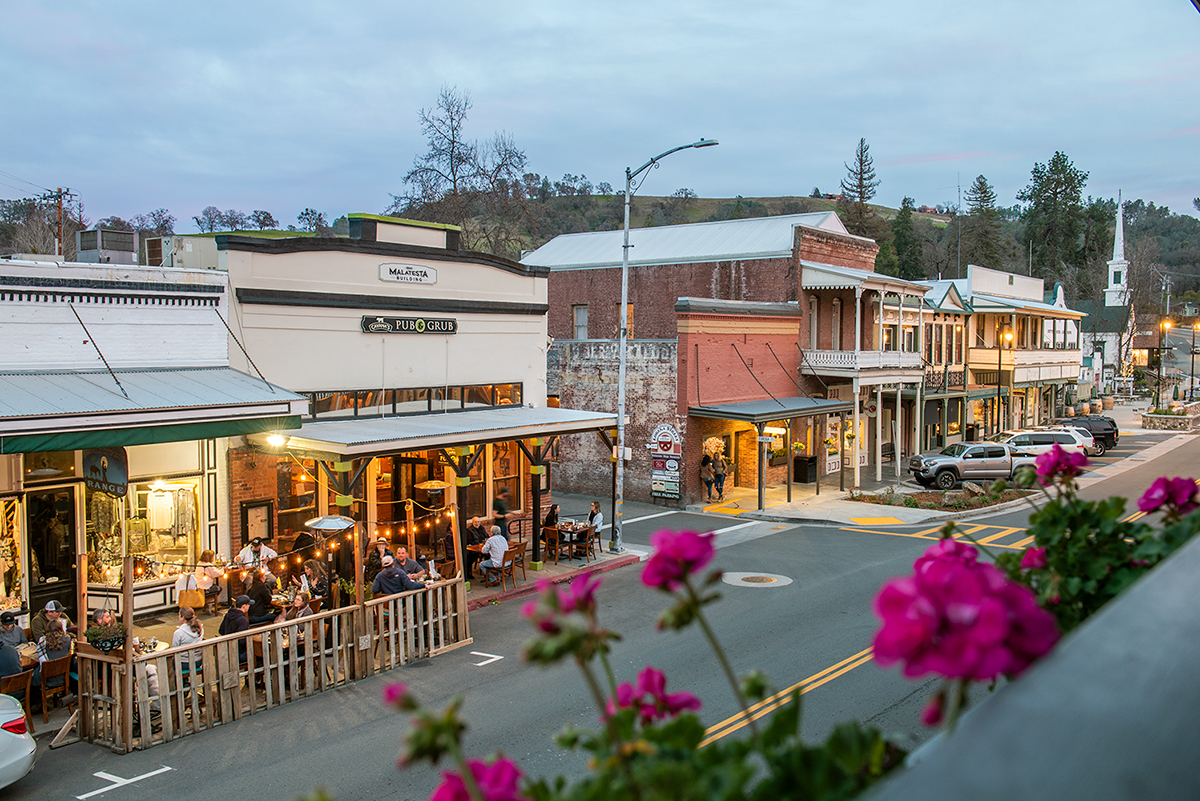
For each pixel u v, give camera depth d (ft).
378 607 46.50
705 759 7.41
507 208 171.12
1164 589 5.27
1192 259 554.46
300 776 33.78
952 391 139.95
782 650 47.93
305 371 60.49
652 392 101.40
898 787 3.77
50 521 48.47
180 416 45.78
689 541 8.16
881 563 70.38
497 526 67.56
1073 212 372.79
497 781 6.84
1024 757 3.65
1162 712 3.85
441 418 66.69
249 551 54.75
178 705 38.04
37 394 44.19
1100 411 220.02
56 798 32.09
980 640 5.47
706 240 126.00
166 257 59.47
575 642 7.12
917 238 304.50
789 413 99.09
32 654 40.47
